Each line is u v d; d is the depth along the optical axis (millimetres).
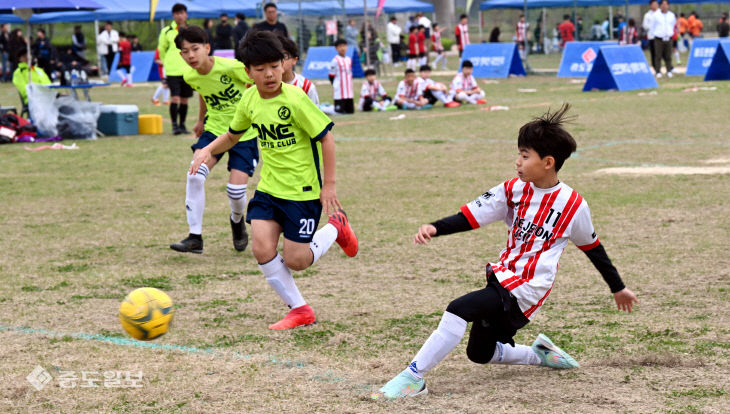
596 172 10500
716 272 6051
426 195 9375
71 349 4707
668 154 11797
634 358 4383
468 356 4086
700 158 11336
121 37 33562
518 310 3832
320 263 6691
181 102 16188
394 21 40344
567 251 6832
